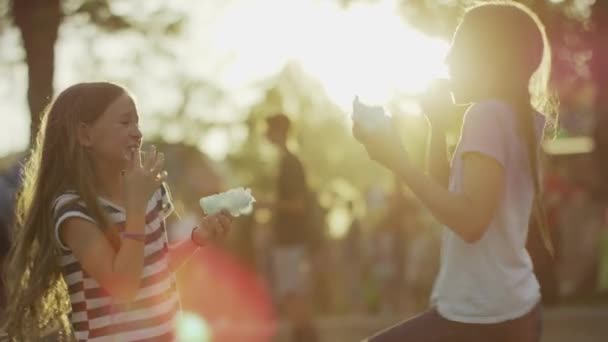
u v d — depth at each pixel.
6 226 7.08
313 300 15.95
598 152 17.64
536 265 7.57
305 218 11.11
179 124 19.27
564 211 17.00
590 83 17.22
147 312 4.54
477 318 4.65
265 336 13.73
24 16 12.98
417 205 16.56
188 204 15.02
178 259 4.98
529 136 4.64
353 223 16.72
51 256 4.61
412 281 16.38
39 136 4.79
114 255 4.45
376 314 16.25
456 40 4.79
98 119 4.69
